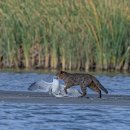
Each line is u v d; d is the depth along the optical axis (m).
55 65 56.06
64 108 35.69
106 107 36.19
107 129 30.98
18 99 37.72
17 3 56.06
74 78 37.53
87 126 31.59
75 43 55.56
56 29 55.56
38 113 34.47
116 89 45.09
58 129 30.75
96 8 55.34
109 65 55.81
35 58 56.75
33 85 37.81
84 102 37.06
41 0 55.56
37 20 55.75
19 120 32.88
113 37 55.44
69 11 55.25
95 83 37.72
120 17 55.19
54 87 37.81
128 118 33.66
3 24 56.38
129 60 56.53
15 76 51.88
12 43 56.62
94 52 55.75
